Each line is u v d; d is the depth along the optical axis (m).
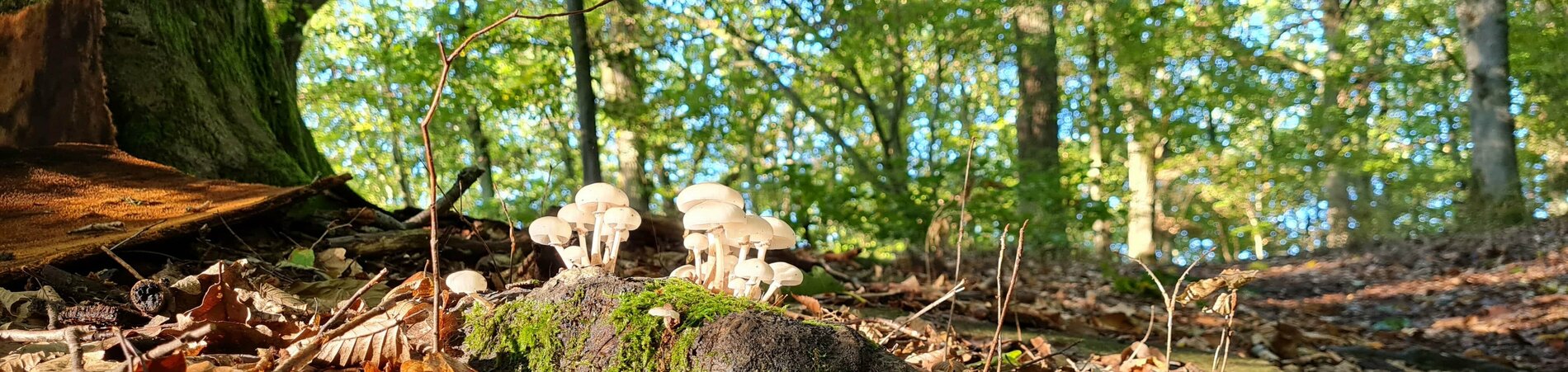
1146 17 16.03
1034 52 16.70
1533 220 16.11
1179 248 40.44
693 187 2.50
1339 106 22.36
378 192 25.44
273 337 2.20
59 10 4.98
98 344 2.06
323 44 18.66
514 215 10.65
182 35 5.63
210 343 2.13
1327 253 17.42
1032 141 16.98
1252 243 42.72
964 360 3.50
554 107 13.57
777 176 11.34
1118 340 5.09
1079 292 8.59
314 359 1.98
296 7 11.24
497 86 13.23
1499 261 12.23
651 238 6.39
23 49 4.86
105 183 4.27
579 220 2.57
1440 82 23.31
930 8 12.80
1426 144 26.84
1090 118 20.00
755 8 14.29
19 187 3.98
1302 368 4.76
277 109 6.53
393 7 15.52
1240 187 30.00
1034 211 11.92
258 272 3.50
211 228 3.92
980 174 10.95
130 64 5.23
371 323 2.01
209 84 5.73
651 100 12.82
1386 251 15.48
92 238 3.41
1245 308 8.55
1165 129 20.59
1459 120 25.22
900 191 10.70
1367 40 21.48
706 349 1.77
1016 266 2.38
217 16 6.02
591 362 1.84
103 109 4.94
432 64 12.16
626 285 1.96
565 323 1.92
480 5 12.66
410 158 23.02
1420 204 19.39
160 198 4.20
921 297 5.89
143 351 2.03
